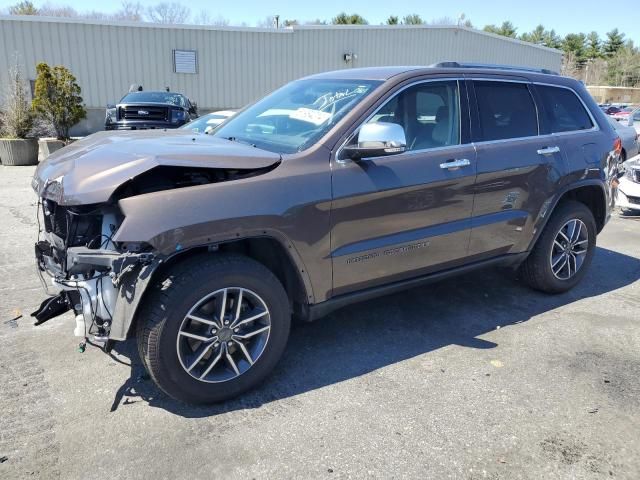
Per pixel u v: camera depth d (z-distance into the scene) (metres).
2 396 3.18
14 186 10.09
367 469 2.64
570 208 4.76
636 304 4.80
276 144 3.49
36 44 20.09
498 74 4.32
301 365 3.62
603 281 5.42
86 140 3.76
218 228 2.88
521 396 3.28
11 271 5.27
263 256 3.37
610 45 89.69
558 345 3.97
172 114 13.30
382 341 3.98
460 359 3.73
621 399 3.27
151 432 2.88
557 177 4.50
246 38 23.31
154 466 2.63
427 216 3.74
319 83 4.12
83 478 2.54
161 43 22.02
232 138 3.83
